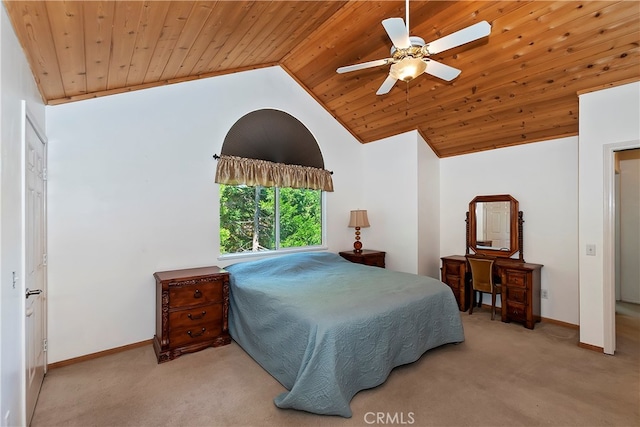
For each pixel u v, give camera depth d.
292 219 4.53
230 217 3.93
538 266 3.74
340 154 5.01
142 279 3.21
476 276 4.06
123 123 3.12
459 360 2.78
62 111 2.80
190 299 2.99
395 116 4.45
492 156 4.33
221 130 3.78
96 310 2.95
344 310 2.31
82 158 2.90
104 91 3.00
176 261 3.43
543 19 2.55
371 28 3.14
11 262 1.55
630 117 2.77
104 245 3.00
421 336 2.71
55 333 2.74
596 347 2.96
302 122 4.56
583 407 2.10
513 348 3.04
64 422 1.98
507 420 1.97
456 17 2.75
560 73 2.95
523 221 4.04
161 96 3.36
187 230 3.51
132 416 2.04
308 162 4.59
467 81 3.41
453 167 4.79
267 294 2.73
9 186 1.54
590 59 2.73
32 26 1.69
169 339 2.87
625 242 4.67
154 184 3.30
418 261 4.51
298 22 3.05
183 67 3.20
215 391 2.32
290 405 2.06
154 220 3.29
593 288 2.99
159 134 3.34
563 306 3.70
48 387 2.38
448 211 4.85
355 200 5.19
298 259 3.87
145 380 2.48
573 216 3.62
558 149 3.73
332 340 2.07
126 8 1.83
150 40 2.35
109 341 3.01
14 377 1.59
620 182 4.71
